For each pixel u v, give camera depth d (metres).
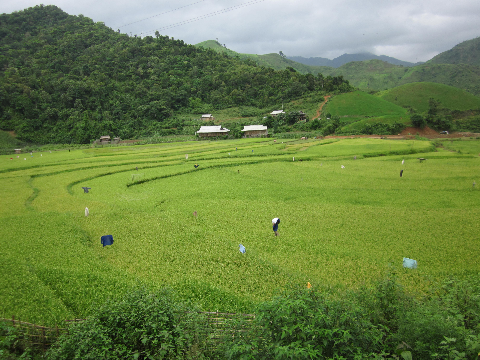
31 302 15.26
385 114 114.50
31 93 115.00
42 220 28.05
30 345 11.78
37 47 153.75
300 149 70.38
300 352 8.07
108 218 28.94
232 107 144.12
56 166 56.06
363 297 11.99
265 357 8.74
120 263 20.38
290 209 31.19
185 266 19.84
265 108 139.62
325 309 10.09
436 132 96.50
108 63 147.00
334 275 18.39
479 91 171.38
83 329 10.45
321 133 97.50
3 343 11.24
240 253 21.47
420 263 19.77
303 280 17.75
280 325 9.35
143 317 10.78
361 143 77.44
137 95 131.62
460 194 35.03
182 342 9.97
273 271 19.06
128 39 177.50
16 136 103.31
